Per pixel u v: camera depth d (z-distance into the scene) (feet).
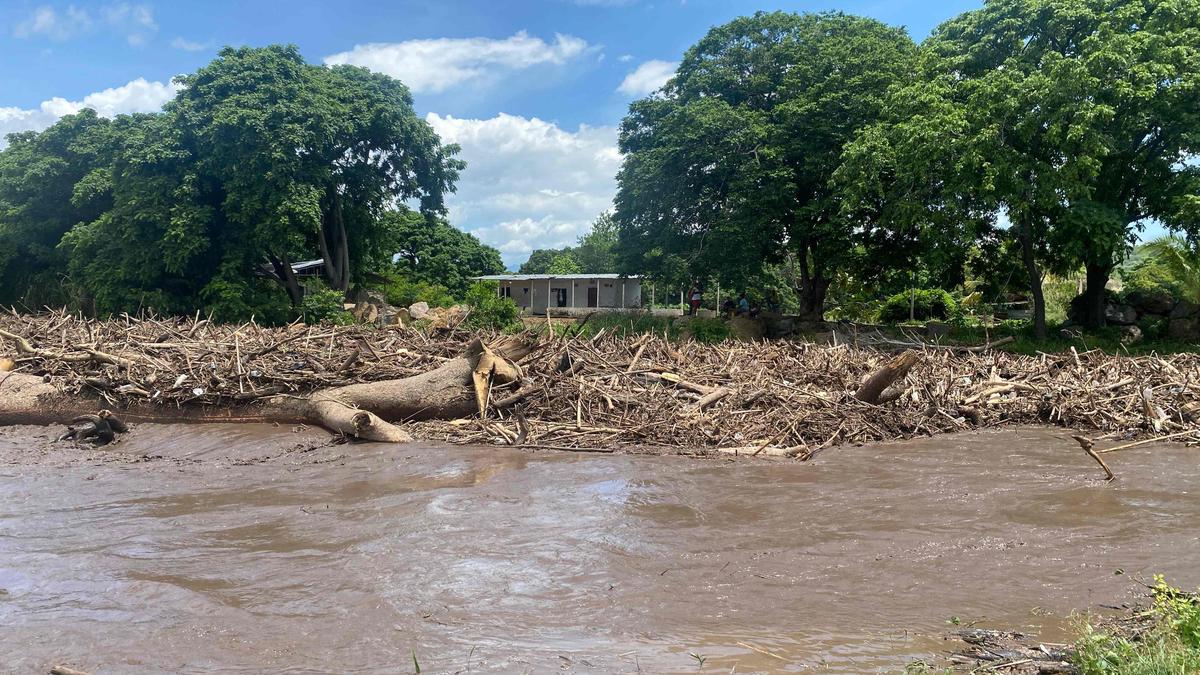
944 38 78.48
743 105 85.87
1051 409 38.70
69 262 89.10
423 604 14.65
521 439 32.01
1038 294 73.77
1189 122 63.36
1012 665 11.99
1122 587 15.78
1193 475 25.99
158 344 42.04
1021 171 65.77
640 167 89.10
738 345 50.85
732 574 16.49
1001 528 19.94
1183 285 75.82
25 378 39.40
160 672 11.87
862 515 21.18
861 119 80.33
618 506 22.02
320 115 79.66
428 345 44.34
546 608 14.51
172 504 22.75
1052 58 64.44
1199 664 10.73
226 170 77.56
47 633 13.33
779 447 30.96
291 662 12.19
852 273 91.15
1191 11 64.08
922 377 41.52
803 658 12.39
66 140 98.32
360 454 30.42
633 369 40.91
